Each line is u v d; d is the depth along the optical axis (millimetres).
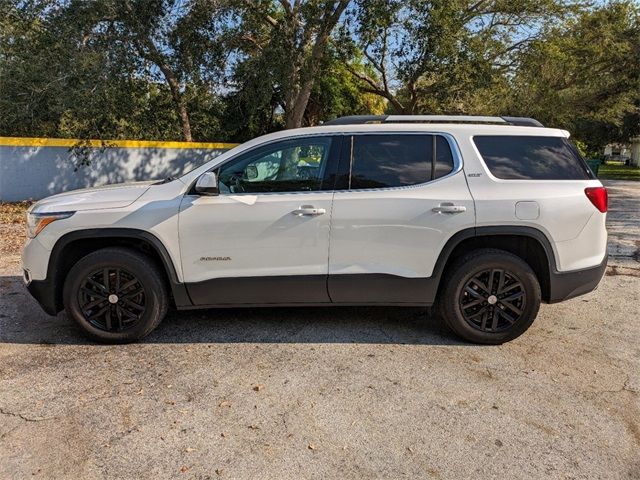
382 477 2537
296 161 4098
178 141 16719
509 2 15992
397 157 4109
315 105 21562
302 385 3443
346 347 4086
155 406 3160
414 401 3260
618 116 29969
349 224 3975
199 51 13141
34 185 12797
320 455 2701
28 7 12211
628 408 3217
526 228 3975
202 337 4246
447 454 2727
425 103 19016
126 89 12773
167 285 4125
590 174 4199
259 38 14938
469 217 3963
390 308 5020
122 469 2570
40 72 11992
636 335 4441
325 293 4098
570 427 3000
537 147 4184
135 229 3916
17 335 4242
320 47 13664
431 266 4035
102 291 4008
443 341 4238
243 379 3520
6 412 3066
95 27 12266
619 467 2641
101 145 13695
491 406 3219
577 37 19391
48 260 3930
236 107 17766
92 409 3115
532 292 4055
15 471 2537
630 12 19406
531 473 2582
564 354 4020
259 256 4000
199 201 3965
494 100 20156
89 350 3967
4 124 13141
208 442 2803
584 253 4094
